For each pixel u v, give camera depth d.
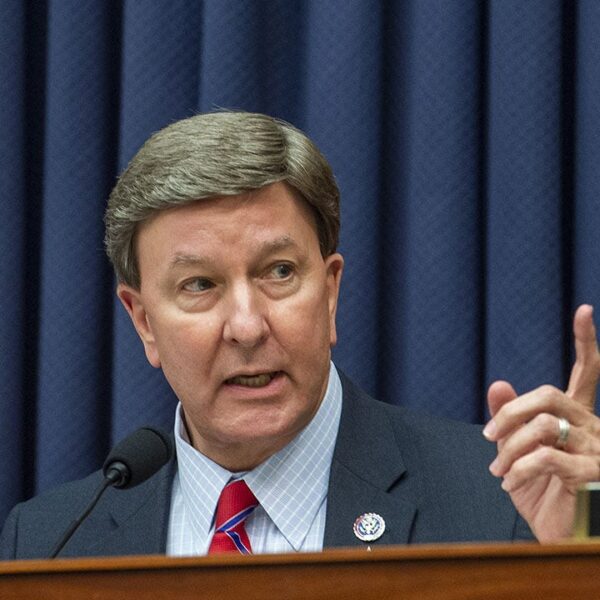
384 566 4.21
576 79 8.63
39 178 9.45
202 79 8.86
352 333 8.69
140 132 8.97
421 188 8.67
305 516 6.80
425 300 8.64
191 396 6.59
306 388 6.53
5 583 4.27
